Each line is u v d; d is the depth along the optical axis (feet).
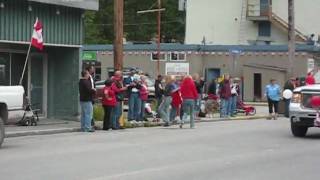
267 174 35.78
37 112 73.61
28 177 33.81
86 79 65.05
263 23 187.73
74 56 76.69
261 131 65.51
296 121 58.80
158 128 69.92
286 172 36.65
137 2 274.77
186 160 41.34
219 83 97.55
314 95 58.03
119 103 68.23
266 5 185.26
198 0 194.70
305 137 59.11
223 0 191.01
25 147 48.70
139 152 45.47
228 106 92.58
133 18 274.77
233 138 57.21
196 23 195.11
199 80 90.74
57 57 77.56
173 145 50.55
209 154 44.80
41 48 67.51
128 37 272.51
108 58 169.48
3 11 66.28
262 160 41.91
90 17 256.32
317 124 57.62
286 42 184.96
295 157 43.70
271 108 91.76
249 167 38.52
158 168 37.45
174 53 165.89
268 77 159.43
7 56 71.15
